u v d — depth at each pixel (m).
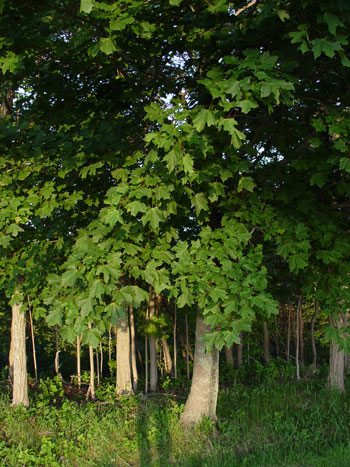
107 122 5.69
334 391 8.41
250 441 6.32
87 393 9.23
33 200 4.98
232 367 11.08
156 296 10.38
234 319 4.50
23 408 7.43
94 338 4.31
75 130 5.99
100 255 4.39
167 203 4.65
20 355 8.07
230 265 4.68
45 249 6.05
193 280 4.60
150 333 9.33
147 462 5.59
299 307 10.76
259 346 12.70
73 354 14.00
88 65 5.27
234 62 3.87
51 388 8.94
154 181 4.35
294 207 5.77
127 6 3.94
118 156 5.24
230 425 6.54
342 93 5.34
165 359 11.40
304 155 5.41
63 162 4.76
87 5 3.26
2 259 6.48
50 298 4.63
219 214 6.59
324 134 5.66
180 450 5.85
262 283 4.57
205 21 5.03
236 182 5.61
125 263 4.94
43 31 4.54
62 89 5.71
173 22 5.18
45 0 4.07
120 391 9.23
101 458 5.69
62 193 5.32
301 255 5.04
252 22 4.88
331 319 8.78
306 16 4.05
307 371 11.40
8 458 5.62
